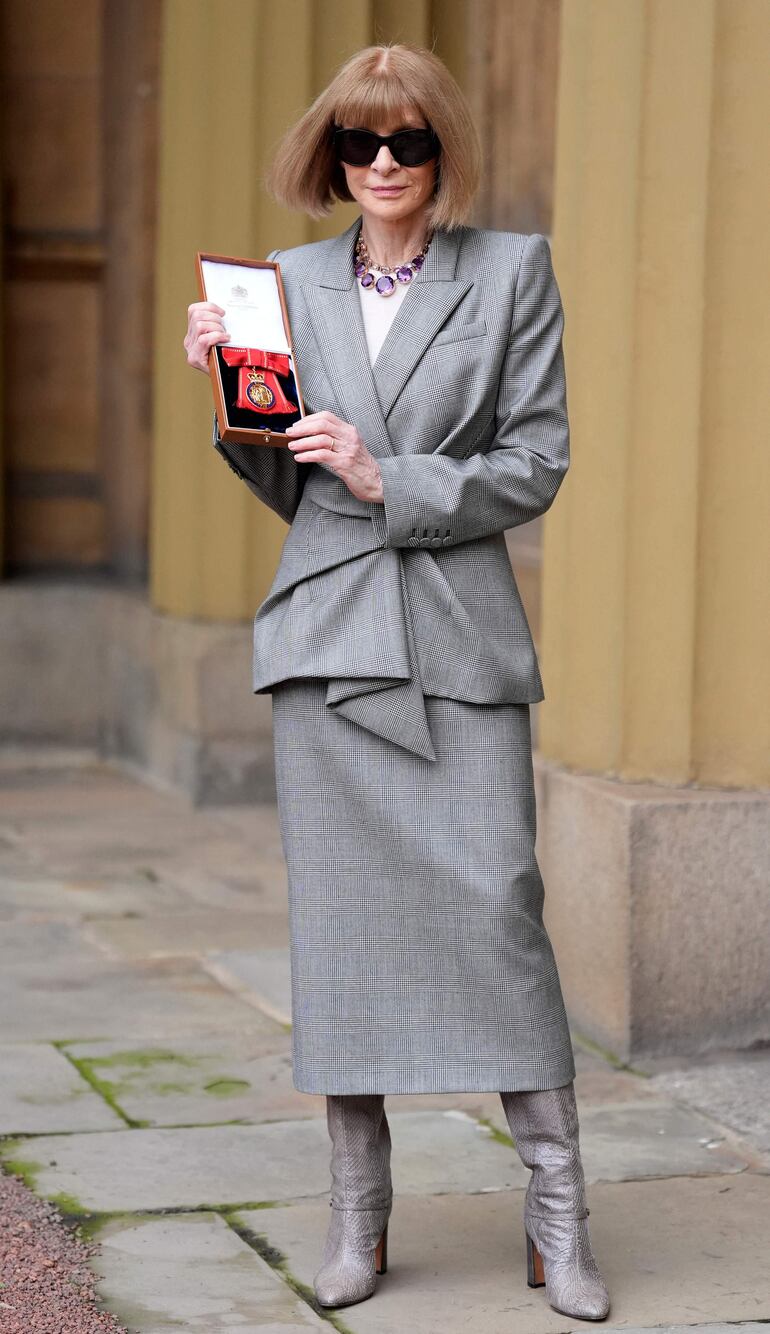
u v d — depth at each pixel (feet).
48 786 36.09
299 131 13.28
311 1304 13.57
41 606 38.60
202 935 24.81
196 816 33.01
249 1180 16.03
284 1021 20.99
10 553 40.50
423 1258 14.39
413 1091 13.04
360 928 13.15
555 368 13.37
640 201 19.44
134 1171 16.21
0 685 38.50
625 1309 13.48
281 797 13.46
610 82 19.89
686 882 19.22
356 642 12.95
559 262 21.01
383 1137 13.88
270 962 23.44
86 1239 14.71
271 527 33.50
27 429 40.52
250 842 30.86
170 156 34.55
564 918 20.31
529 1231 13.70
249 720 33.73
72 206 40.14
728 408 19.31
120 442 39.91
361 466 12.62
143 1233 14.84
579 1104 18.07
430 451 13.12
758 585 19.44
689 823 19.17
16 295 40.14
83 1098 18.21
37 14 39.60
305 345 13.30
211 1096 18.31
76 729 38.88
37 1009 21.36
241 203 32.45
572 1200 13.39
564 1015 13.35
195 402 33.73
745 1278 14.06
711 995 19.35
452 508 12.78
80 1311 13.34
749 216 19.07
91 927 25.22
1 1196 15.51
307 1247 14.60
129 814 33.19
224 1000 21.84
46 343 40.45
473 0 30.40
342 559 13.07
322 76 31.89
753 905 19.35
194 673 33.55
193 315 12.84
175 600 34.94
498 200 30.50
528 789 13.29
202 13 33.04
